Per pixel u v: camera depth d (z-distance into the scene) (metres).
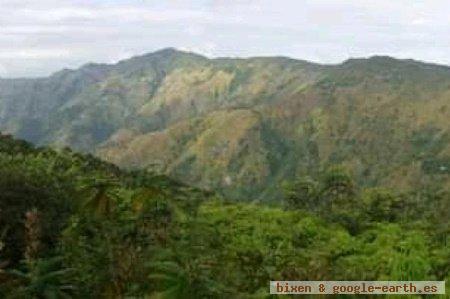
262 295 9.36
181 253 9.06
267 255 12.31
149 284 8.85
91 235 11.21
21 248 12.12
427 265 11.64
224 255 11.45
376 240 14.59
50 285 8.27
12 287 8.41
